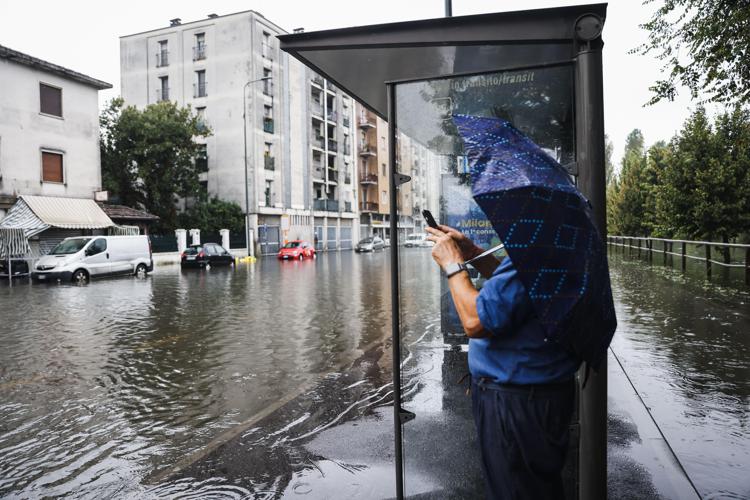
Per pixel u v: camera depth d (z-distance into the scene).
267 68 41.91
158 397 5.31
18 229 20.47
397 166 2.75
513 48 2.56
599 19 2.21
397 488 2.58
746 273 11.66
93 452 3.96
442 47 2.67
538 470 1.76
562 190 1.68
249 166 40.12
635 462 3.34
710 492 2.99
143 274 21.84
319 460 3.62
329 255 41.97
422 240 3.46
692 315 8.34
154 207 33.94
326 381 5.68
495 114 2.77
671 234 20.91
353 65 2.88
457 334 3.80
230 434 4.16
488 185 1.70
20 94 23.22
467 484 2.89
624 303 9.70
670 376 5.16
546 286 1.62
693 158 15.69
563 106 2.55
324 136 50.50
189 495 3.20
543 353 1.76
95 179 26.83
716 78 8.55
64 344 7.95
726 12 8.19
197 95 41.59
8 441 4.20
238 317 10.35
